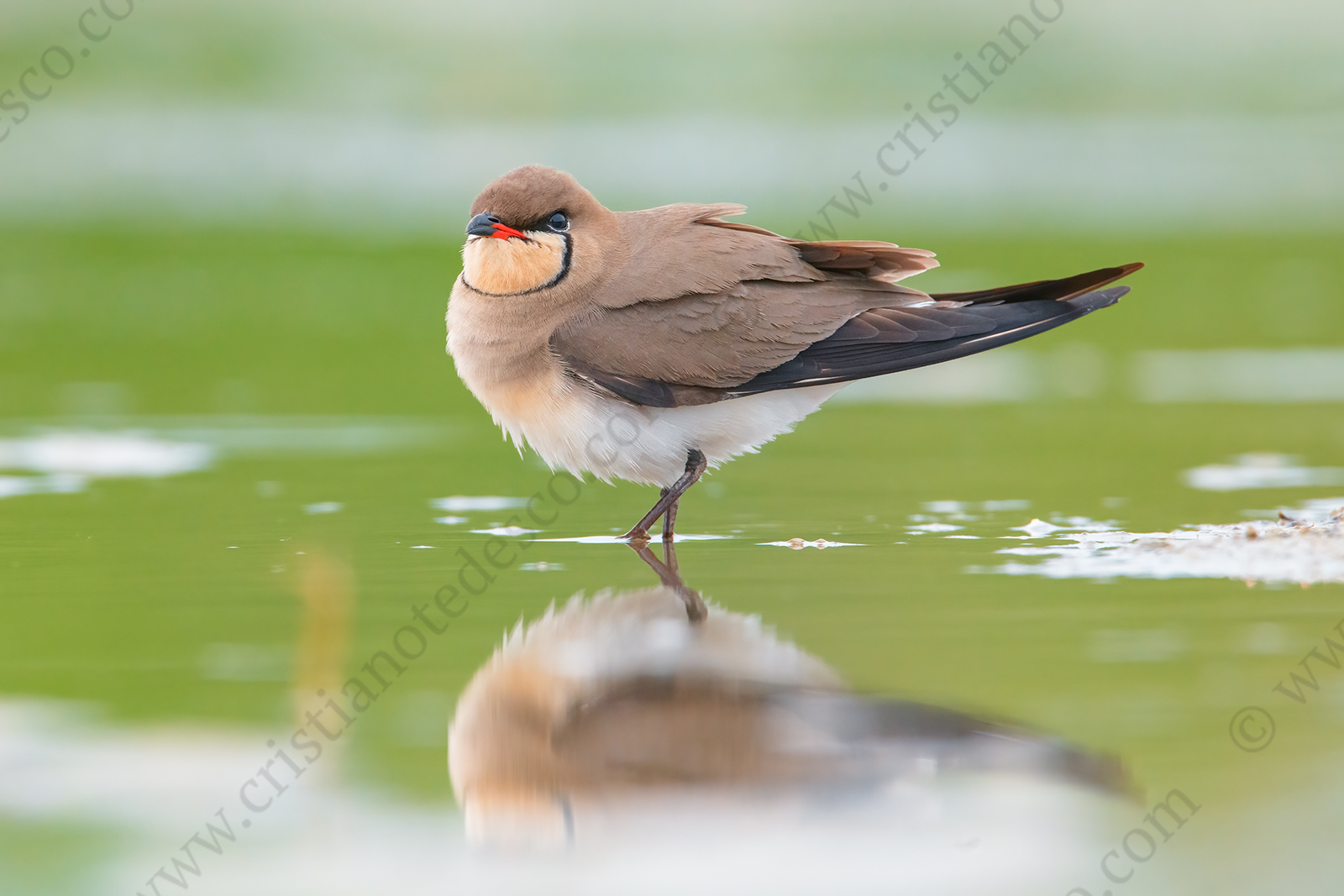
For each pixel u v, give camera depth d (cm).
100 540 1245
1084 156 4022
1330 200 3434
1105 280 1303
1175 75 4231
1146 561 1154
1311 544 1188
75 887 671
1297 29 4288
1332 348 2272
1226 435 1717
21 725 820
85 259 3000
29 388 1986
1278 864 683
